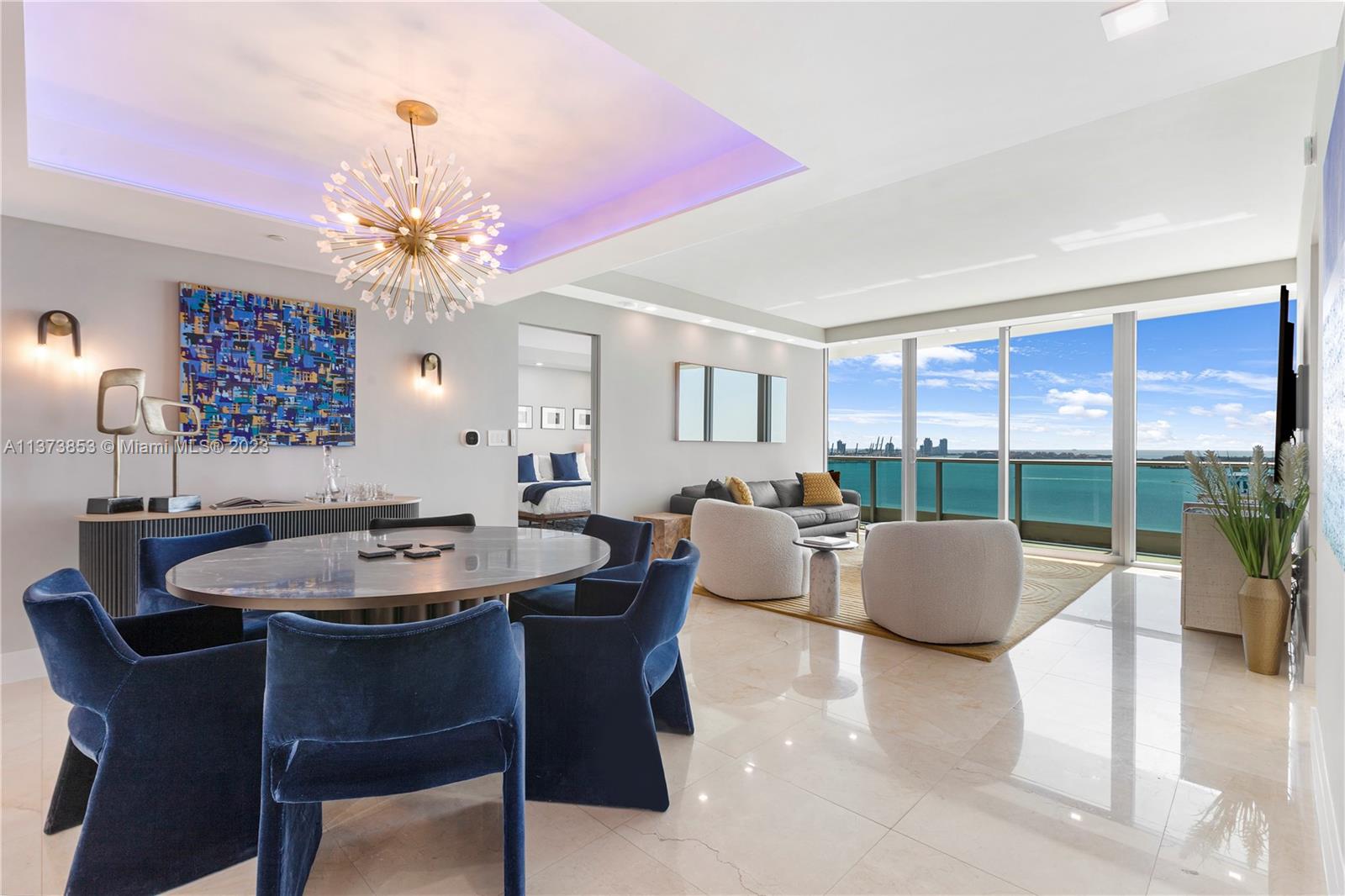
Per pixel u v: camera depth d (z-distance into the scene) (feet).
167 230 11.40
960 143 8.53
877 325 25.79
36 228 10.89
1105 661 11.10
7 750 7.88
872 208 13.66
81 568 10.57
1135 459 20.59
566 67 8.27
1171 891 5.29
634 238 12.43
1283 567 10.58
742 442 25.32
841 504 25.38
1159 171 11.80
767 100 7.45
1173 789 6.89
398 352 15.46
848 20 6.02
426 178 9.34
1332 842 5.64
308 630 4.17
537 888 5.32
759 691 9.70
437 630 4.35
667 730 8.27
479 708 4.70
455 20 7.30
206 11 7.08
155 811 5.27
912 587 11.81
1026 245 16.16
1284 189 12.58
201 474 12.51
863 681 10.09
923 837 6.04
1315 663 9.68
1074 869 5.57
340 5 7.00
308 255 12.82
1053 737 8.14
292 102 9.00
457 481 16.47
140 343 11.89
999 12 5.90
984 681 10.11
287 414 13.60
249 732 5.61
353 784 4.50
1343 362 4.67
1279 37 6.17
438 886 5.38
